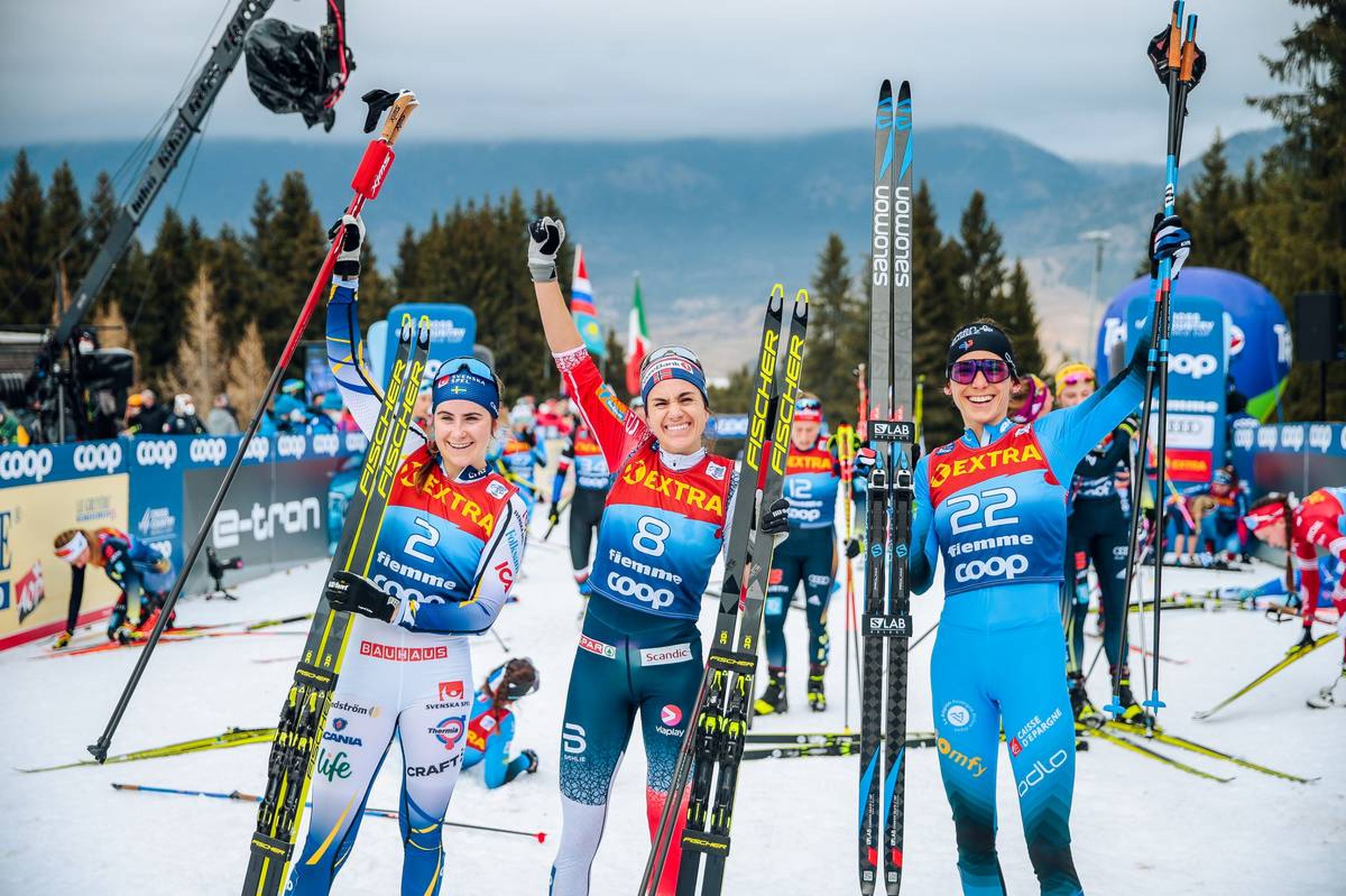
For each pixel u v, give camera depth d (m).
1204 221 50.69
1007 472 3.44
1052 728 3.26
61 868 4.02
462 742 3.42
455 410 3.42
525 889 3.93
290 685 7.02
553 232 3.61
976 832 3.37
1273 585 7.92
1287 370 16.34
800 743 5.80
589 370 3.62
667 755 3.33
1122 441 5.92
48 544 8.44
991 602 3.38
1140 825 4.56
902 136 3.50
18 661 7.67
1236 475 12.94
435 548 3.36
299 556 12.52
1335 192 25.75
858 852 3.83
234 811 4.66
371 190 3.68
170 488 10.05
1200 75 3.96
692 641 3.39
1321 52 25.95
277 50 6.01
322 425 15.30
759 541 3.29
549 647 8.27
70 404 13.42
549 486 22.23
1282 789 4.95
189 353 48.56
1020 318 52.50
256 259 60.69
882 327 3.48
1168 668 7.57
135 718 6.21
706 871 3.17
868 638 3.43
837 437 6.73
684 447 3.42
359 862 4.19
